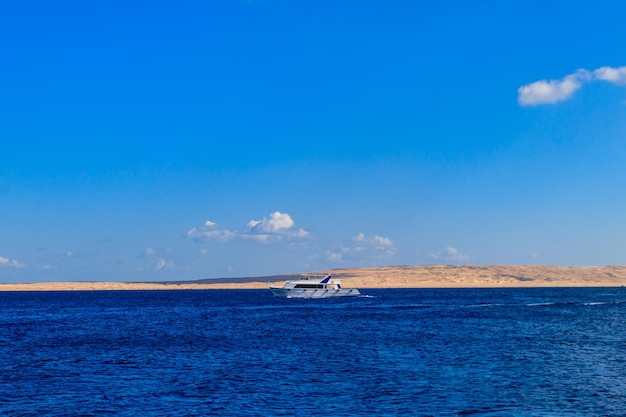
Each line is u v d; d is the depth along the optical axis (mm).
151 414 38031
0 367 55344
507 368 52219
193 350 66062
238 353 63094
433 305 157500
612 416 36469
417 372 50562
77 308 170375
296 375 49656
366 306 155500
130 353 64188
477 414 37219
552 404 39281
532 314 120312
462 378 47812
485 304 161375
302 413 37844
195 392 43625
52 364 56969
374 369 52188
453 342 71312
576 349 64250
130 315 133500
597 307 144375
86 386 46156
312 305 163875
